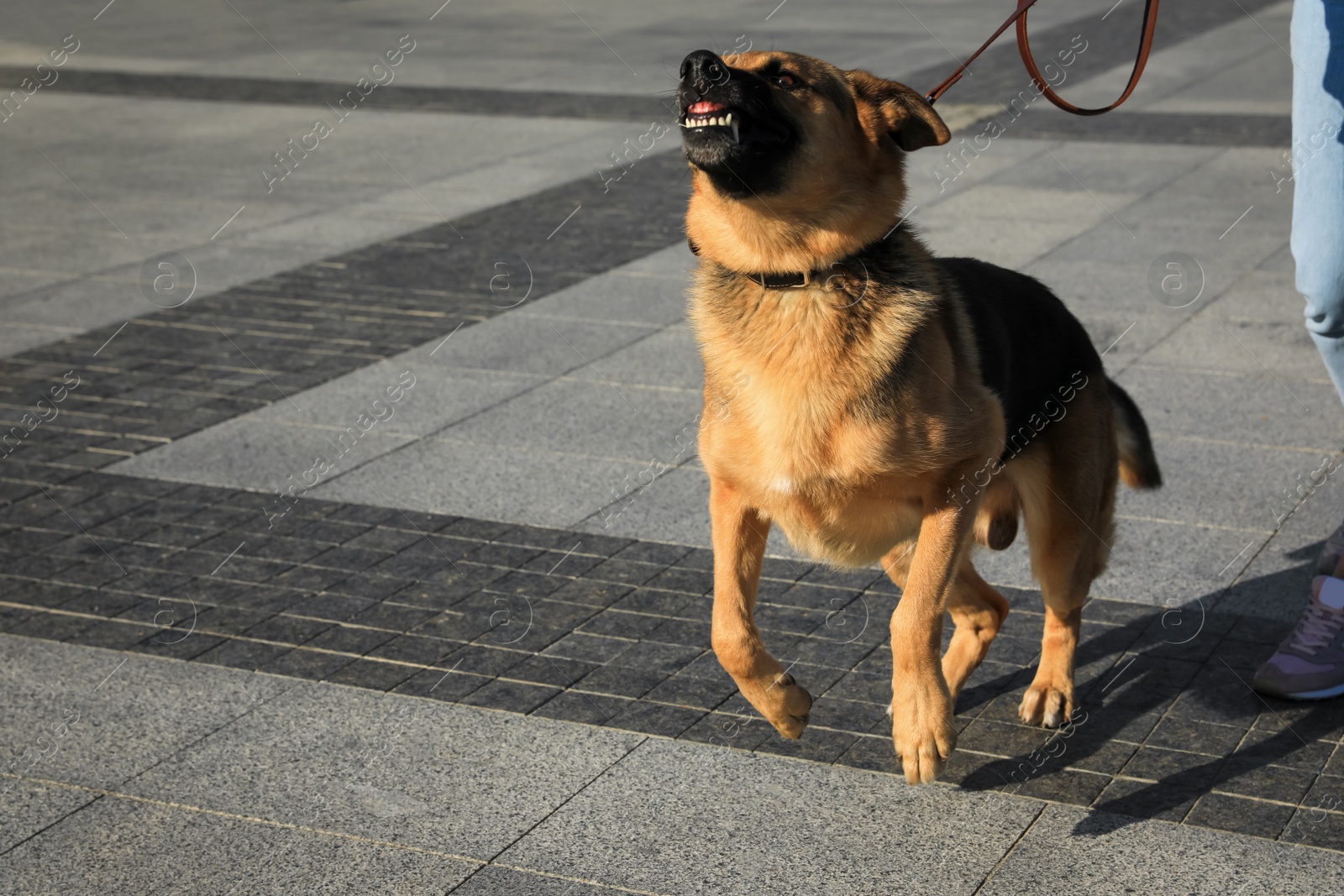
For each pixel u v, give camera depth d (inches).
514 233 362.3
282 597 184.7
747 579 143.3
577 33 693.9
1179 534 193.0
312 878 125.0
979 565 190.7
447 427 243.1
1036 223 344.8
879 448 135.2
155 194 412.2
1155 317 279.0
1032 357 155.0
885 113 139.0
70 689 162.2
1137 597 176.6
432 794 138.6
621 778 140.6
